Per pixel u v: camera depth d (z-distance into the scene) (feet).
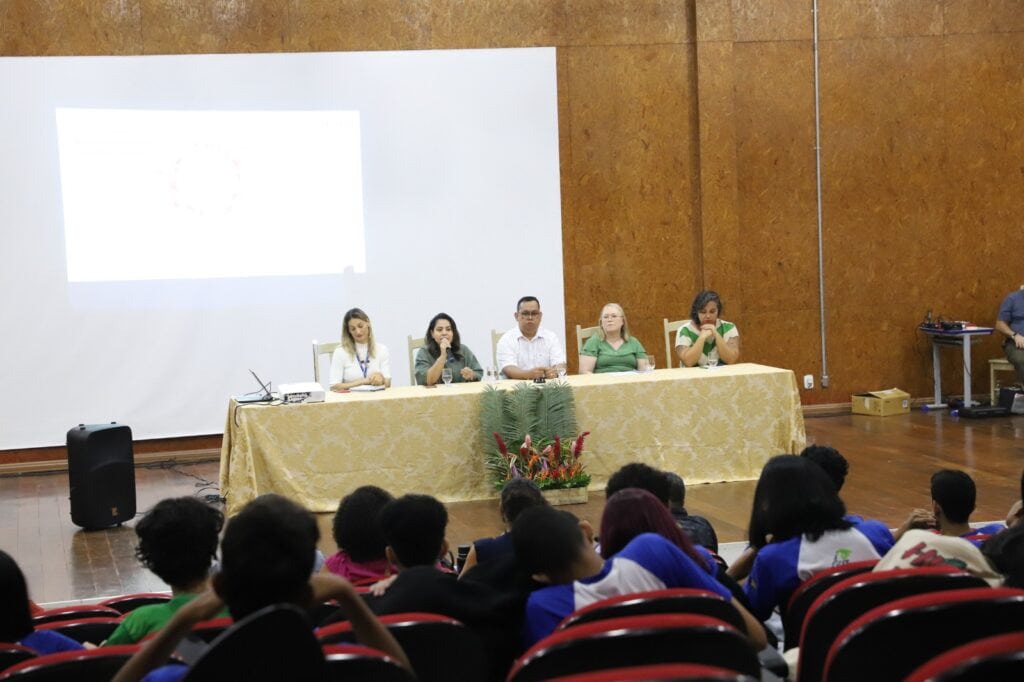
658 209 30.66
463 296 29.53
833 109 31.40
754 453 22.79
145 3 27.76
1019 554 8.33
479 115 29.37
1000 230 32.35
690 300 30.94
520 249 29.76
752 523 10.59
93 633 8.64
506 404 21.49
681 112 30.68
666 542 8.01
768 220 31.27
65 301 27.40
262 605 5.69
